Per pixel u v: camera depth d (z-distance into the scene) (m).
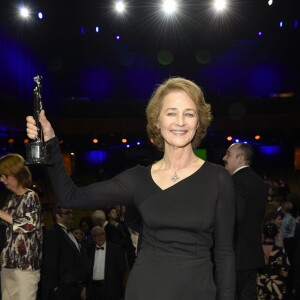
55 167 1.62
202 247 1.58
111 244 5.14
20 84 20.98
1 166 3.32
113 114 22.55
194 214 1.56
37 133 1.63
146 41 24.88
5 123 19.38
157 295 1.54
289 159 24.36
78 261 4.21
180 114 1.62
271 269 4.32
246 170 3.45
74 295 4.16
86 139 22.39
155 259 1.57
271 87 24.92
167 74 25.41
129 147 24.30
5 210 3.41
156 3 20.66
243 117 22.14
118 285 5.04
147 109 1.74
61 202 1.63
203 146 22.75
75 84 25.00
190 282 1.54
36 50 22.17
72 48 23.61
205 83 25.38
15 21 19.52
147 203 1.60
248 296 3.41
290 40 23.66
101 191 1.64
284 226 6.36
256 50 25.00
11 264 3.35
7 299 3.40
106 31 23.94
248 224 3.40
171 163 1.64
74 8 21.25
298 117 21.81
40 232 3.43
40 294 3.94
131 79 25.44
